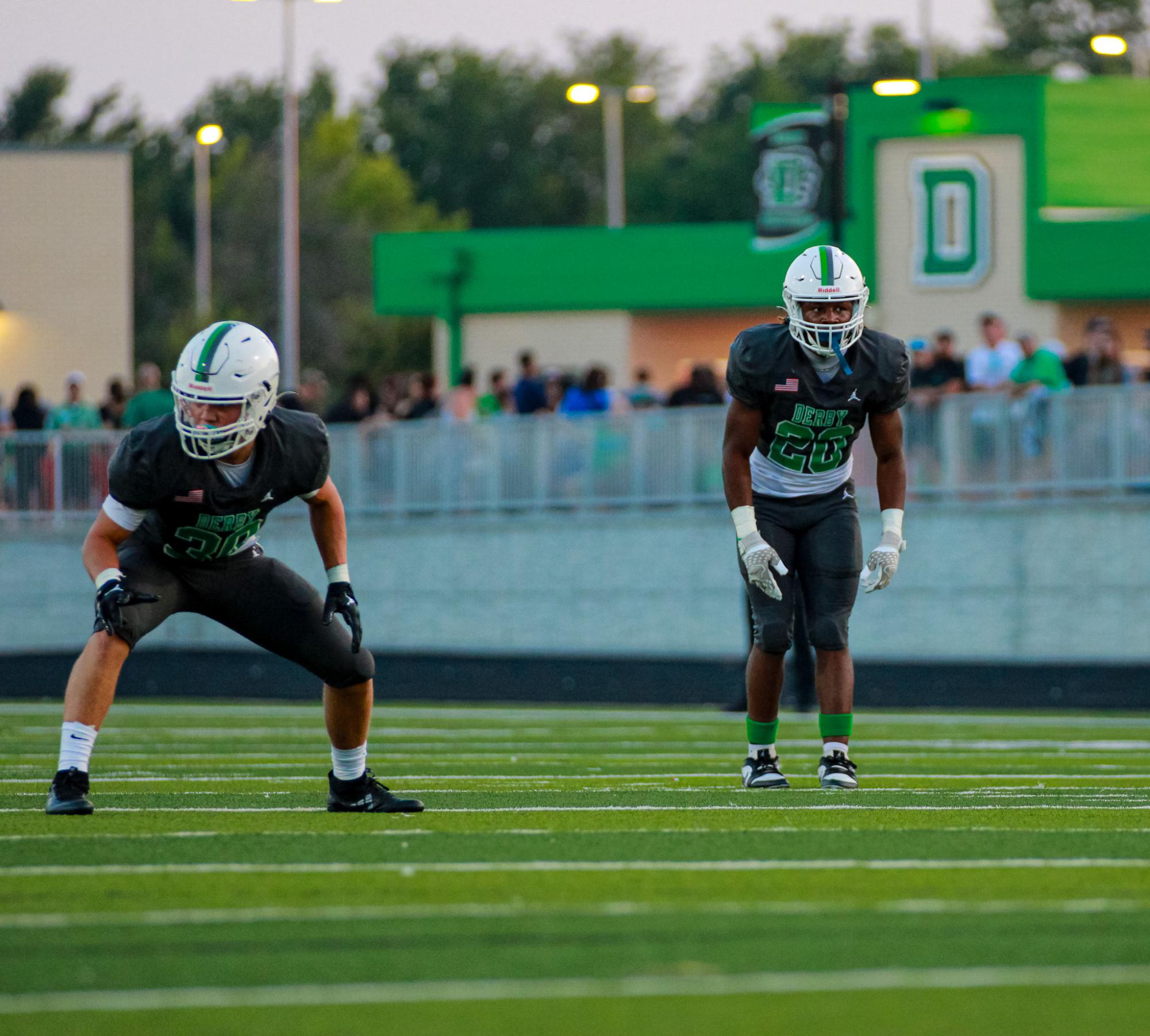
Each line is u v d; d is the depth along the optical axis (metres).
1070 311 97.00
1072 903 14.02
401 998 11.15
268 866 15.81
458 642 66.69
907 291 95.81
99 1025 10.54
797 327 22.61
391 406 72.25
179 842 17.28
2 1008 10.94
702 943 12.60
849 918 13.44
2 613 70.25
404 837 17.73
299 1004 11.02
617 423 64.50
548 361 109.19
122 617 19.30
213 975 11.73
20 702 52.88
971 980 11.55
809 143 91.88
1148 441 56.53
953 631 58.97
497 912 13.66
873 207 95.69
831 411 23.03
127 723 42.06
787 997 11.12
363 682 20.06
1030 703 52.62
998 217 94.94
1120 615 56.88
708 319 108.12
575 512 65.06
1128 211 101.25
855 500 24.05
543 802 21.52
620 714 48.34
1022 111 94.06
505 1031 10.38
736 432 23.52
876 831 18.33
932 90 94.31
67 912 13.69
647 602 63.72
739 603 62.41
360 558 68.06
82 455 70.56
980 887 14.73
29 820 19.27
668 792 23.02
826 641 23.78
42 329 114.25
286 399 31.53
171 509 18.95
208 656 63.09
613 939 12.74
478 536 66.25
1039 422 57.88
